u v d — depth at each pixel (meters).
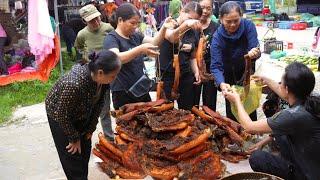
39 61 8.46
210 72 4.70
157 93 3.93
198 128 3.67
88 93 3.18
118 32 3.92
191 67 4.55
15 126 6.30
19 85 8.48
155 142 3.46
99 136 3.68
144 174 3.40
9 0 9.38
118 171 3.50
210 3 4.83
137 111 3.67
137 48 3.63
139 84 4.01
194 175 3.34
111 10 11.02
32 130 6.05
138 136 3.59
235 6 4.18
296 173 3.15
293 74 2.88
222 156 3.79
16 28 9.10
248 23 4.31
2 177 4.53
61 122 3.21
